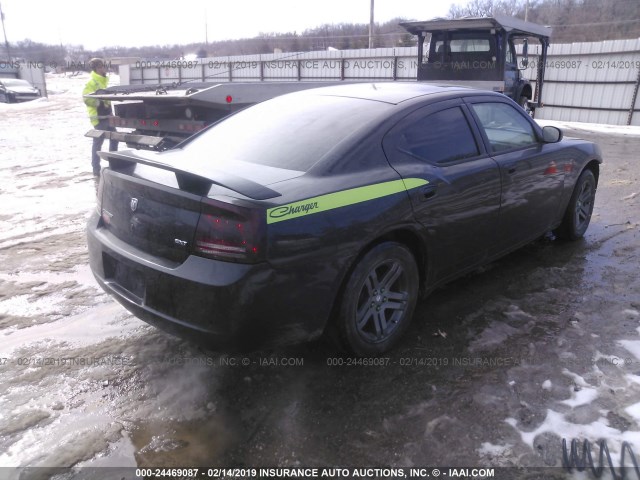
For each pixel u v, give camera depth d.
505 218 3.92
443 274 3.55
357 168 2.97
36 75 32.75
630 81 16.59
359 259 2.90
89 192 7.57
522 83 12.70
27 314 3.77
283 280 2.54
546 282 4.22
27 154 11.12
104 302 3.98
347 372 3.03
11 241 5.39
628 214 6.15
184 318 2.59
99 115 8.73
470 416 2.64
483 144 3.76
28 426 2.60
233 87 7.45
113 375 3.03
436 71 12.05
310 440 2.50
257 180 2.77
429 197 3.21
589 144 5.07
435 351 3.24
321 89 4.00
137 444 2.48
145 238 2.79
